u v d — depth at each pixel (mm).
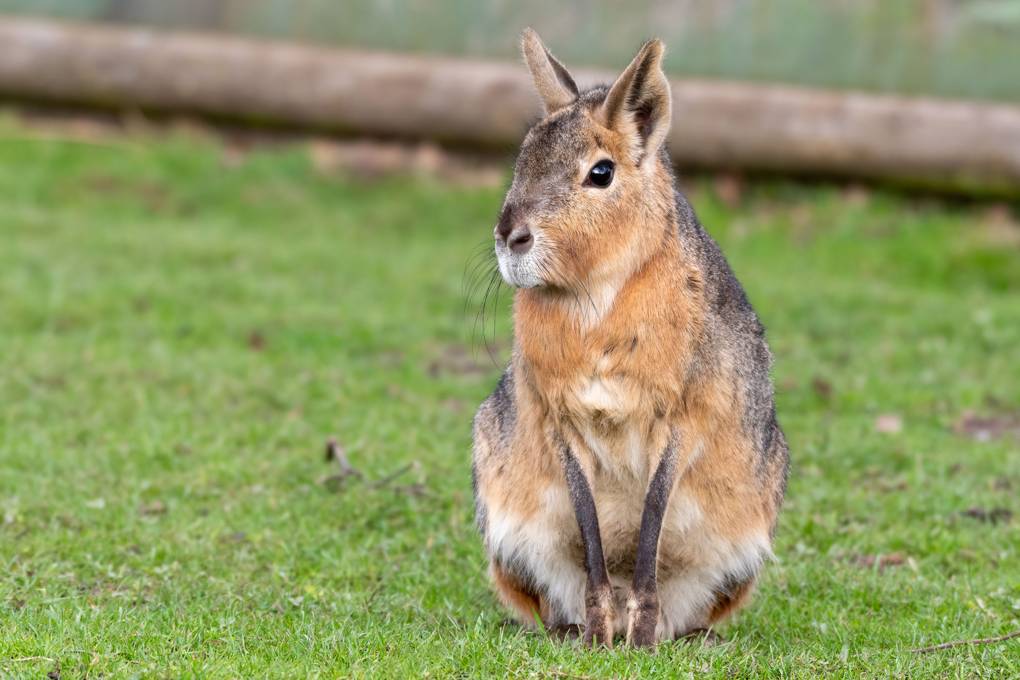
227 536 9406
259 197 20656
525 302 7270
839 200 20031
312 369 13867
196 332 14906
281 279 17141
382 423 12180
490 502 7832
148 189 20625
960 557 9359
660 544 7633
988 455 11516
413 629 7594
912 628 7809
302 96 21312
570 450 7328
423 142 21438
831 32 20781
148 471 10703
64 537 9023
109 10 22484
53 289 15984
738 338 7527
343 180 21234
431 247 19219
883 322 15828
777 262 18484
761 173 20250
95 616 7410
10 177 20484
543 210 6980
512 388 7727
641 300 7059
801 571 9023
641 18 21344
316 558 9086
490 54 21844
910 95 20641
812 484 10867
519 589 7938
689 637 7801
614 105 7078
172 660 6766
